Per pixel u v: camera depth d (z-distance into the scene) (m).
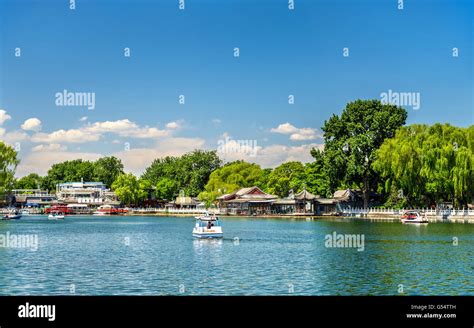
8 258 72.00
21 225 155.75
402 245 82.81
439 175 138.75
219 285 52.84
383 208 177.00
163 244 91.12
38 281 55.34
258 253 76.12
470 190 138.50
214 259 70.25
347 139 179.12
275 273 58.75
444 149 138.62
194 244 90.56
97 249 83.50
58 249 83.62
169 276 57.59
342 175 182.12
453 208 152.12
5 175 159.00
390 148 151.50
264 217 195.75
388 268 60.91
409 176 145.38
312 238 99.00
